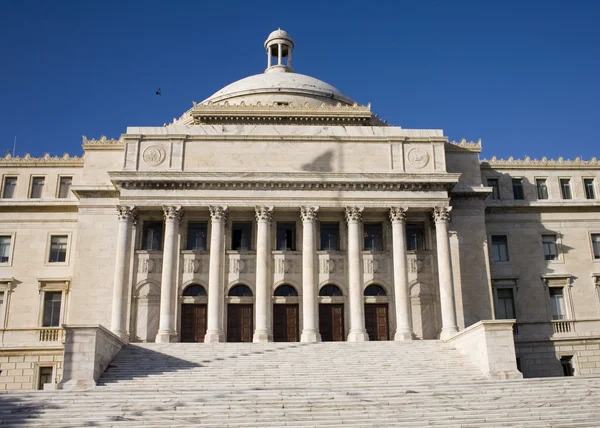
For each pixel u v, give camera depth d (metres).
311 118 61.69
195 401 30.70
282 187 52.00
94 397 31.19
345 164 53.72
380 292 53.31
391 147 54.22
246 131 54.88
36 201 56.00
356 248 51.25
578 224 59.31
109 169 54.72
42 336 52.59
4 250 55.50
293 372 38.34
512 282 57.09
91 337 35.81
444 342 45.72
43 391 32.53
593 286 57.78
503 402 31.72
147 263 52.12
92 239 52.25
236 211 52.69
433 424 28.78
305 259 50.69
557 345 55.31
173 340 48.53
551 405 31.52
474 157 57.16
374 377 37.78
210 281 49.88
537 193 60.25
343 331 51.84
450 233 54.19
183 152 53.09
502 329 38.94
